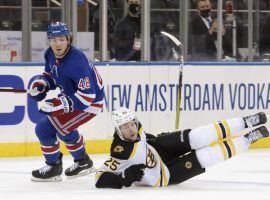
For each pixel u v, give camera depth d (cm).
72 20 2489
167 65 2409
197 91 2453
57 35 1631
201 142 1596
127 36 2577
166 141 1612
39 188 1652
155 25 2627
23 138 2250
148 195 1520
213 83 2480
